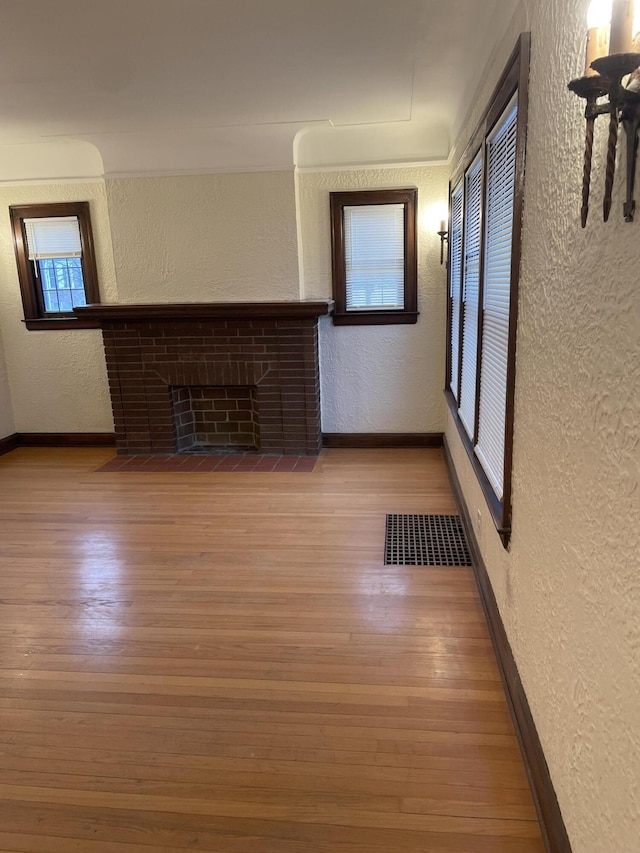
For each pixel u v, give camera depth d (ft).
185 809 5.10
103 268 16.03
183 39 8.44
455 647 7.23
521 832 4.77
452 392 13.62
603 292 3.36
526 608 5.43
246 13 7.63
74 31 8.06
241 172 14.35
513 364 5.83
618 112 2.87
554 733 4.47
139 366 15.49
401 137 14.11
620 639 3.12
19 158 15.44
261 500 12.48
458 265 12.10
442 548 9.98
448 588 8.68
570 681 4.06
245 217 14.60
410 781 5.29
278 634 7.63
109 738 5.95
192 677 6.85
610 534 3.26
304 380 15.07
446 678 6.66
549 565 4.61
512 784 5.22
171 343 15.24
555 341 4.41
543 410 4.77
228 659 7.16
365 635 7.54
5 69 9.46
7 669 7.09
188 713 6.27
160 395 15.65
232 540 10.55
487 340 8.26
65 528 11.34
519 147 5.48
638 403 2.85
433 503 11.99
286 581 9.02
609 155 2.90
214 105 11.71
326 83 10.60
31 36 8.20
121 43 8.52
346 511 11.71
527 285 5.35
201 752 5.72
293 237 14.58
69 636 7.75
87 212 15.61
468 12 7.68
